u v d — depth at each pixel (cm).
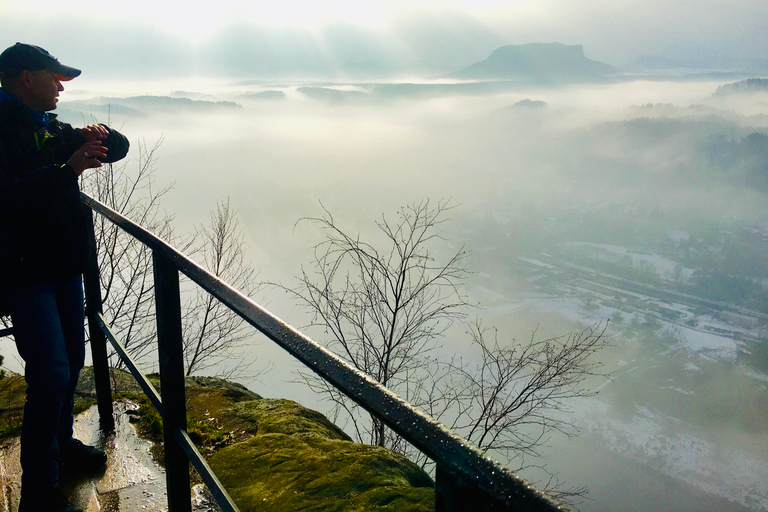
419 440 57
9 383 319
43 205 168
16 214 164
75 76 197
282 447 248
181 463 151
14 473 219
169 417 146
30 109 184
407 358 568
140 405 275
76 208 178
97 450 223
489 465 49
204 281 121
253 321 100
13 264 165
